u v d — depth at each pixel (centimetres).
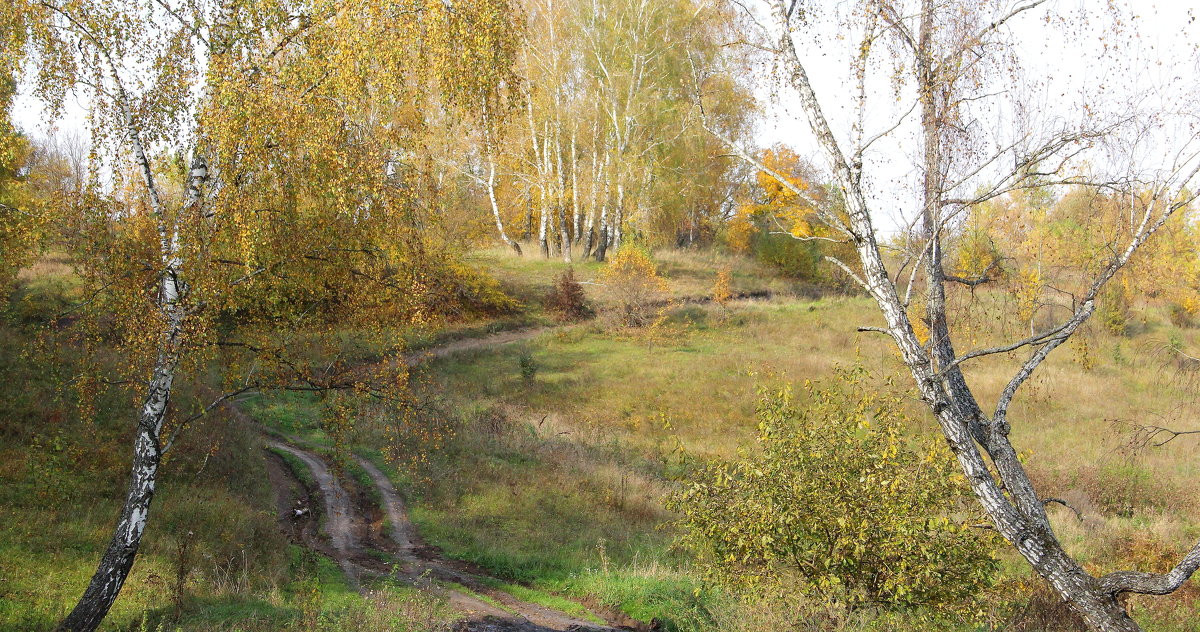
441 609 966
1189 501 1694
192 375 904
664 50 4244
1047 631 845
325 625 853
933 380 643
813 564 808
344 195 865
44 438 1388
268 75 867
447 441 1891
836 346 3497
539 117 4478
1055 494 1717
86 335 955
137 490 870
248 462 1619
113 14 885
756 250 5541
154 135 916
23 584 932
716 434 2364
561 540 1390
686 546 909
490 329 3703
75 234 914
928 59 686
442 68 909
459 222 3797
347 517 1463
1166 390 2591
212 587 1012
